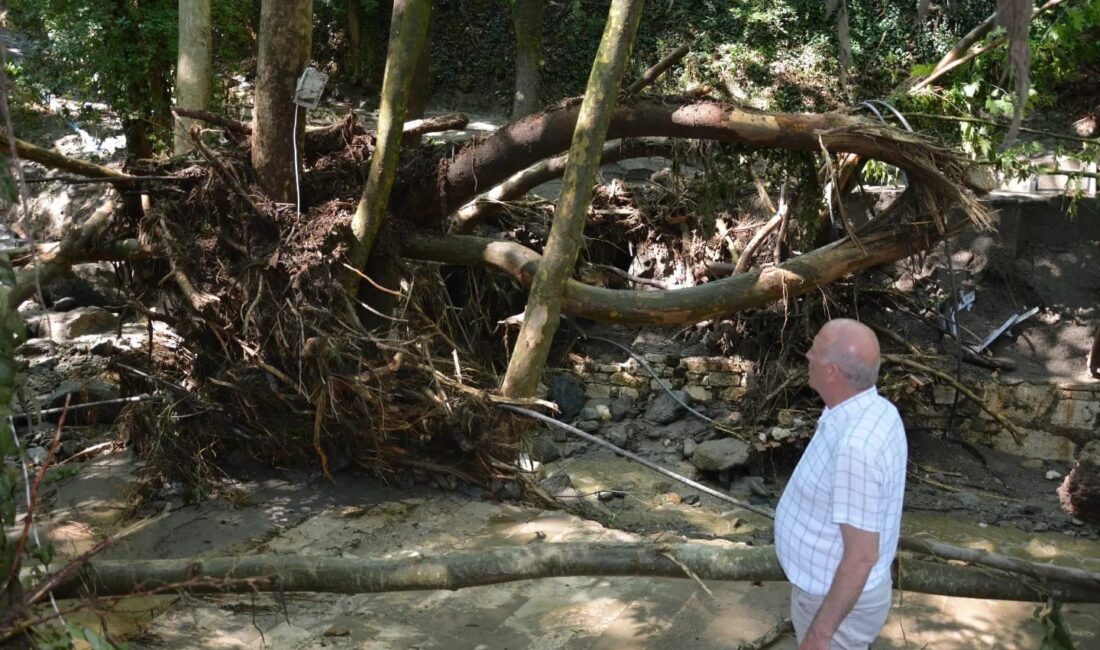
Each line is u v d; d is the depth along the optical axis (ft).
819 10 61.67
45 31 45.57
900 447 11.34
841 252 25.64
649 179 40.96
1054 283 35.91
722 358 33.94
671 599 19.99
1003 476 31.86
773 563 13.66
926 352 33.83
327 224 24.48
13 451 9.66
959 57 29.40
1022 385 32.68
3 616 9.76
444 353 30.25
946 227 25.29
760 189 32.86
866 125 23.29
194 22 31.81
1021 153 29.63
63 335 39.32
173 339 28.81
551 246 23.68
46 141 52.80
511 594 20.18
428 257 27.02
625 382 34.53
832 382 11.53
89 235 24.56
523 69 56.95
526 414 23.99
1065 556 26.61
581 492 28.96
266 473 26.73
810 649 11.08
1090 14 29.12
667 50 64.44
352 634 18.56
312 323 24.13
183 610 18.99
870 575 11.59
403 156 26.55
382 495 25.77
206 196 25.02
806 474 11.84
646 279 35.83
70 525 23.68
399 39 23.56
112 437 30.12
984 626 19.63
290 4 23.90
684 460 31.50
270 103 24.56
